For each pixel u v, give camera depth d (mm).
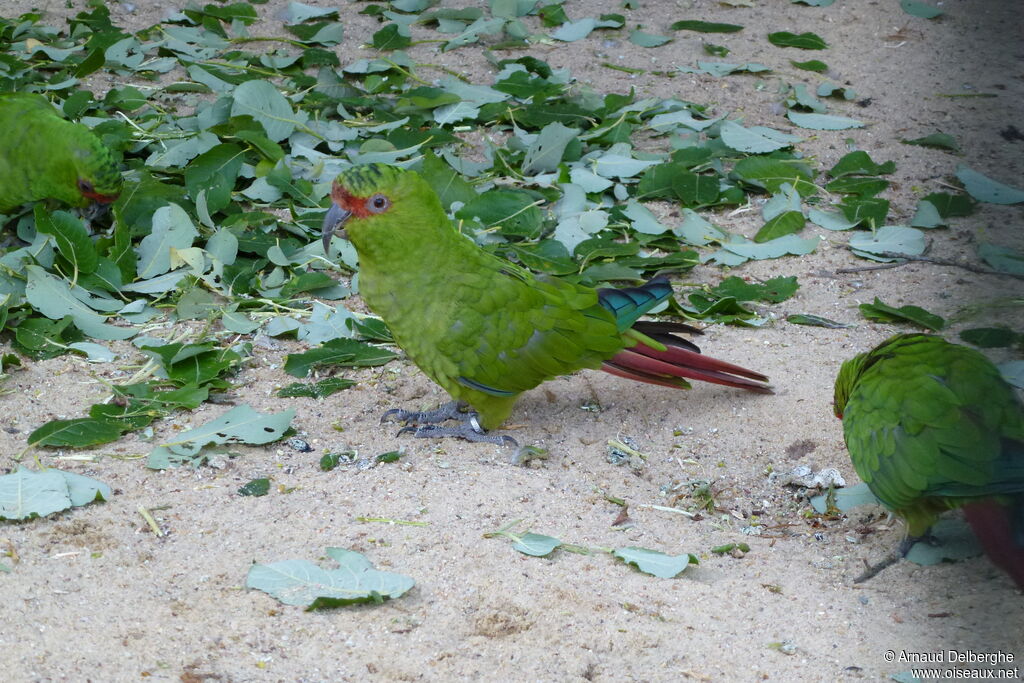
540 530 5770
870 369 5512
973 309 7605
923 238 8906
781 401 7016
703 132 10570
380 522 5738
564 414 6996
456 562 5441
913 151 10500
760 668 4789
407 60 11727
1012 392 5195
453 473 6266
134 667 4625
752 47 12516
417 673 4699
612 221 9125
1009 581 5270
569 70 11859
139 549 5438
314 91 10922
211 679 4582
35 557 5320
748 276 8625
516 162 9992
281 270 8312
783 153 10250
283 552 5473
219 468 6230
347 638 4895
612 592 5293
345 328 7695
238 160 9289
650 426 6867
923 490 5125
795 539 5809
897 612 5164
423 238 6230
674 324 6965
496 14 12680
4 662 4609
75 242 7867
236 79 10867
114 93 10461
